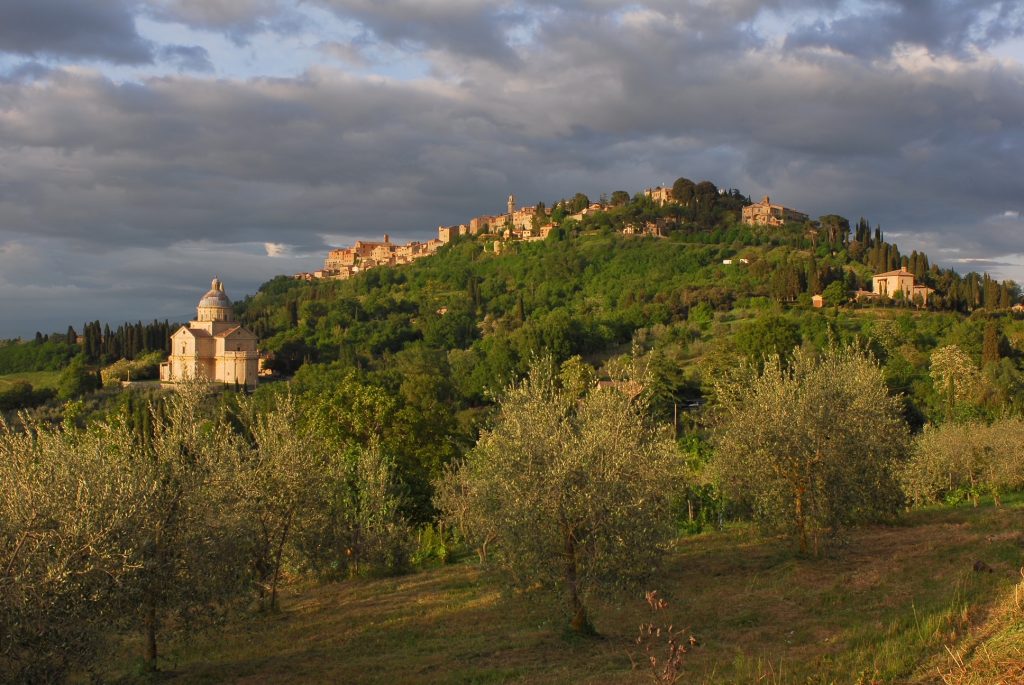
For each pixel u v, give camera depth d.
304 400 64.00
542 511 23.31
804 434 30.06
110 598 19.83
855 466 30.62
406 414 59.12
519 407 26.02
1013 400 77.69
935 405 81.94
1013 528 31.70
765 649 20.38
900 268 167.62
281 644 26.78
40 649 17.75
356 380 67.81
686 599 27.27
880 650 17.83
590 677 19.59
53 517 18.98
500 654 22.84
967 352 97.38
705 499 43.72
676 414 83.56
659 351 102.25
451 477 44.38
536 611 27.39
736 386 35.25
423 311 198.12
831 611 23.62
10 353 174.75
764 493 31.11
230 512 27.55
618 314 158.88
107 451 24.38
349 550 41.12
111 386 136.62
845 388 33.62
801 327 124.38
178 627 24.03
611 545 23.11
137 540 21.23
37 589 17.77
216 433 32.28
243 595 26.08
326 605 32.97
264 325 188.62
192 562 23.64
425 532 47.78
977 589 21.84
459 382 120.81
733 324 144.62
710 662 19.73
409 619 28.62
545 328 132.62
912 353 106.31
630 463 24.69
